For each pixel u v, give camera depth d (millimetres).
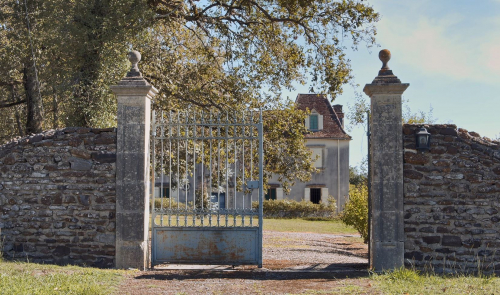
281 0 14094
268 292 6062
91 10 12797
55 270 6879
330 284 6504
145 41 13562
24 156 8109
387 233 7457
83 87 12750
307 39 14820
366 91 7805
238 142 12867
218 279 6945
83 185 7930
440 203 7523
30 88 17891
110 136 7926
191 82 14891
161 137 7887
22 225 7992
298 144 14055
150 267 7859
